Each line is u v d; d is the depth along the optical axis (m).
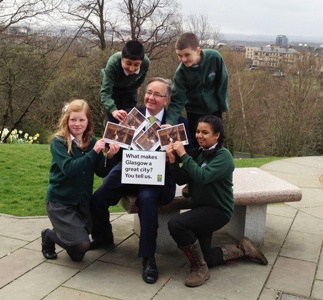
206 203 3.44
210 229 3.44
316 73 20.20
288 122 18.48
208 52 3.91
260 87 23.19
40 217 4.57
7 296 3.01
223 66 3.99
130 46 3.72
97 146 3.37
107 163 3.58
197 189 3.45
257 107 22.61
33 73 16.72
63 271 3.41
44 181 6.13
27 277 3.29
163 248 3.87
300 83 19.25
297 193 3.96
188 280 3.29
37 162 7.18
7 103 17.45
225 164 3.32
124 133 3.46
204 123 3.36
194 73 3.85
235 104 21.44
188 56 3.70
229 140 21.66
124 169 3.43
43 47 14.77
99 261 3.63
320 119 19.58
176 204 3.69
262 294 3.22
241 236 4.17
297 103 18.80
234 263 3.72
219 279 3.42
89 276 3.35
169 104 3.88
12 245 3.84
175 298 3.10
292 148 18.58
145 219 3.35
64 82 18.30
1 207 4.91
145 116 3.70
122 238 4.14
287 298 3.18
